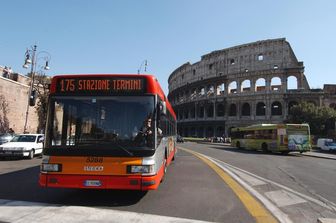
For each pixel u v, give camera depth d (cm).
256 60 7412
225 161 2091
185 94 8988
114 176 734
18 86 3994
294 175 1448
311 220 683
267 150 3247
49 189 970
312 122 5391
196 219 668
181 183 1123
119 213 695
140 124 773
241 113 7125
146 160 744
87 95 791
